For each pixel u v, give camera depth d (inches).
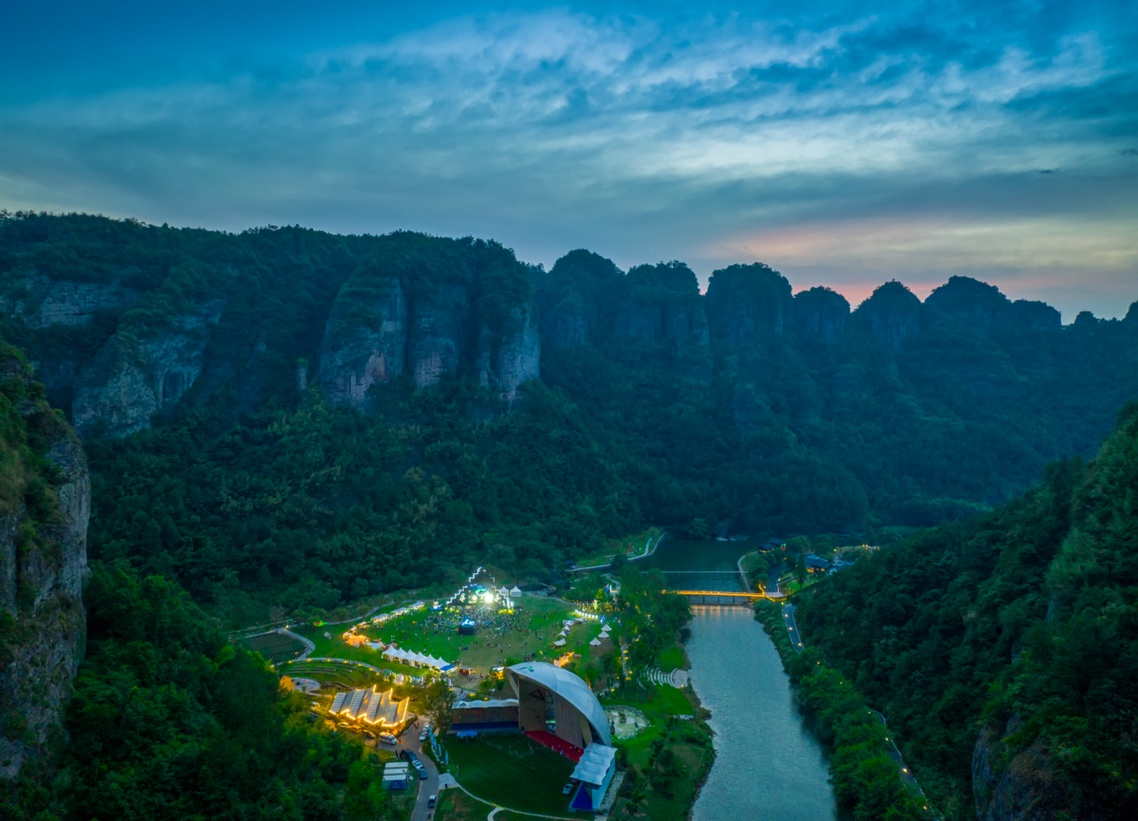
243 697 5315.0
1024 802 4114.2
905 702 6875.0
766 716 7549.2
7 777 3548.2
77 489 4872.0
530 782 5905.5
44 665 3991.1
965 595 7322.8
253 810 4333.2
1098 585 5206.7
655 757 6225.4
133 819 3897.6
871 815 5349.4
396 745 6378.0
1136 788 3754.9
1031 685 4778.5
